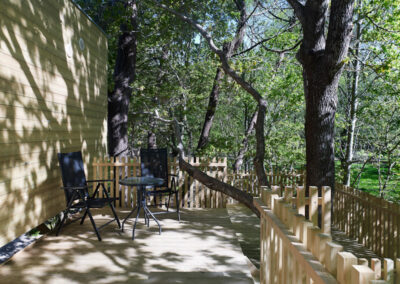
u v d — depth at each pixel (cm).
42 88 449
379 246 539
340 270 115
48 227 503
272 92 1268
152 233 500
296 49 1120
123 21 1005
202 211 661
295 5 571
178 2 1035
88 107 652
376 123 1270
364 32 958
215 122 2086
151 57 1554
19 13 389
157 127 1822
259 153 622
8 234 358
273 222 227
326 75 535
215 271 361
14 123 375
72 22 567
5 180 354
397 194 1173
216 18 1125
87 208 464
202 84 1609
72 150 562
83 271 356
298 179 823
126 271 358
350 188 647
